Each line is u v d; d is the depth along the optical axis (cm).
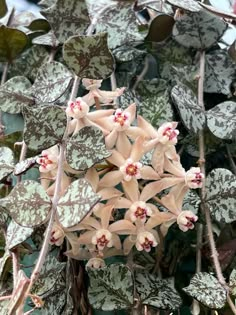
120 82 37
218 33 37
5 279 32
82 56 29
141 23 39
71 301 31
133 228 30
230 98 38
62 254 33
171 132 29
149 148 29
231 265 34
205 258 35
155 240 30
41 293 30
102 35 28
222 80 37
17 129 37
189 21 37
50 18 34
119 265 30
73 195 26
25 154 32
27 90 34
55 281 30
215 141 36
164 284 32
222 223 34
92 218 29
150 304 31
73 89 30
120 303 30
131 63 38
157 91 36
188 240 35
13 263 28
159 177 30
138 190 30
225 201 32
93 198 25
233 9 41
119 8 36
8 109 34
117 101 34
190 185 30
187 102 33
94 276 30
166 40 38
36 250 32
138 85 36
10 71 39
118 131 29
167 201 30
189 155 37
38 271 25
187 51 38
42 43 37
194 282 30
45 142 28
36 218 26
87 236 30
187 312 35
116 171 29
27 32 39
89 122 29
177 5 35
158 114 33
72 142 28
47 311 31
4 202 26
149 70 39
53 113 27
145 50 38
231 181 32
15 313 25
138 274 32
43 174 30
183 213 30
